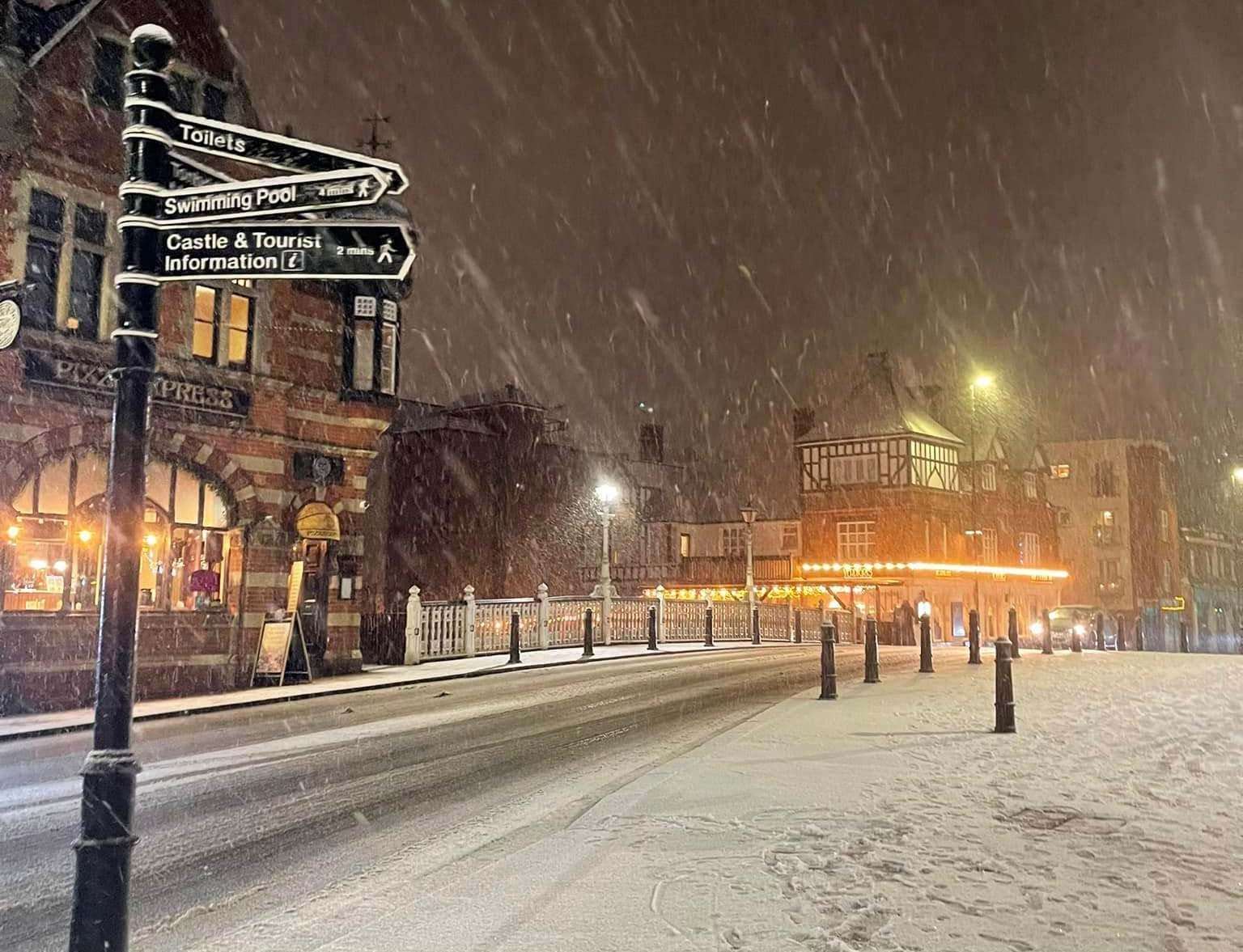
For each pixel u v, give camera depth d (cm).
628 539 5012
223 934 507
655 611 2669
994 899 501
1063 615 4312
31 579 1544
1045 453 5706
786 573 4809
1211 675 1823
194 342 1798
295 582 1880
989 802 725
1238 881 530
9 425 1509
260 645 1816
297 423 1962
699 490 5497
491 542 4281
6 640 1472
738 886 525
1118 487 6075
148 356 358
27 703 1484
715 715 1334
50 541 1574
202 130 386
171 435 1731
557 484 4628
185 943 496
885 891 513
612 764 977
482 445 4309
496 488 4334
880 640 3878
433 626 2242
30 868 636
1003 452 5147
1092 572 6078
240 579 1833
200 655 1745
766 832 642
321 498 1997
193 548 1784
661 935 457
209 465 1792
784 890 518
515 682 1814
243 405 1828
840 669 2056
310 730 1228
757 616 3216
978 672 1923
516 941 456
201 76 1808
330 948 459
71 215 1614
